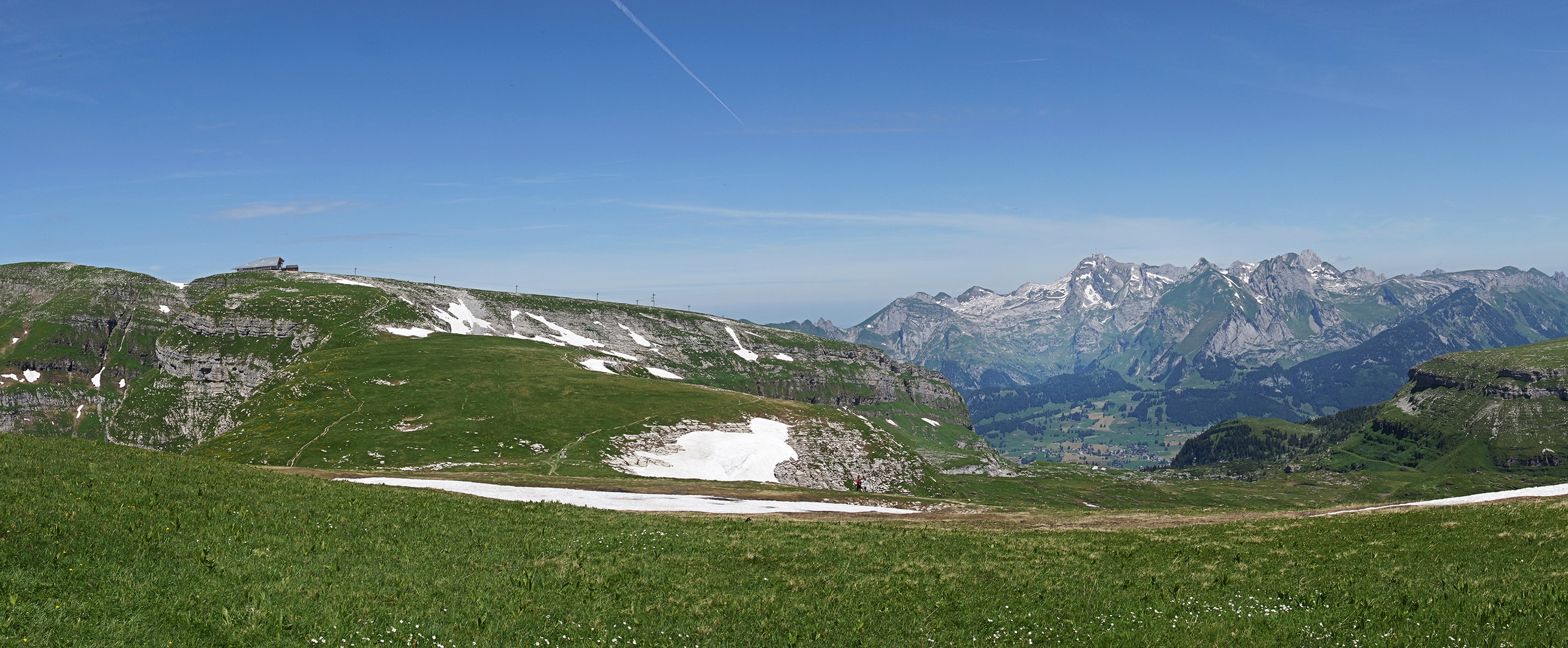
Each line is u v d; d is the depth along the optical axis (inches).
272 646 972.6
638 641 1089.4
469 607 1147.9
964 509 2982.3
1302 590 1248.2
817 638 1113.4
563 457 5216.5
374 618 1077.1
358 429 5531.5
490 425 5689.0
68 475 1454.2
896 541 1691.7
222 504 1476.4
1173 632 1107.9
